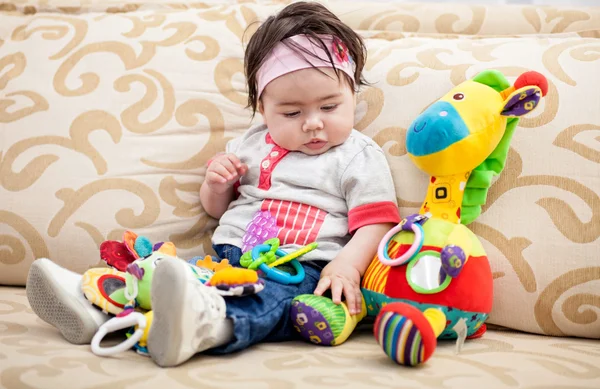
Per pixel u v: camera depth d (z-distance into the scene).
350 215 1.10
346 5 1.48
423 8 1.46
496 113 0.97
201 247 1.26
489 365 0.82
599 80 1.08
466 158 0.96
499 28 1.43
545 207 1.03
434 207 1.00
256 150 1.22
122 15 1.42
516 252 1.03
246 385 0.72
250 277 0.88
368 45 1.31
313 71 1.08
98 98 1.31
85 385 0.70
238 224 1.16
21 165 1.27
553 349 0.92
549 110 1.07
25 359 0.78
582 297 0.99
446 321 0.90
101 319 0.90
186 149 1.28
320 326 0.92
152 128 1.29
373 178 1.11
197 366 0.80
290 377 0.75
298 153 1.18
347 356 0.86
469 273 0.92
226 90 1.31
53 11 1.48
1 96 1.33
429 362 0.83
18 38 1.40
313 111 1.11
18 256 1.23
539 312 1.01
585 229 1.00
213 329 0.82
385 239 0.99
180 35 1.36
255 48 1.15
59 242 1.22
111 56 1.35
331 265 1.04
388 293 0.94
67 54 1.36
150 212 1.24
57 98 1.31
